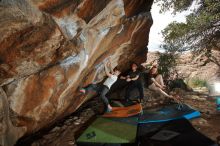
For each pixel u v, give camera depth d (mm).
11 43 3031
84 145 4496
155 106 6602
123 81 8758
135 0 5254
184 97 7648
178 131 4629
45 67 3859
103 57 6047
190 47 9977
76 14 3664
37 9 3035
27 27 3074
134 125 5070
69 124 5711
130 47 7449
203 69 13500
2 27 2801
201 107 6508
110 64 6902
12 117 3781
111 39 5699
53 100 4523
